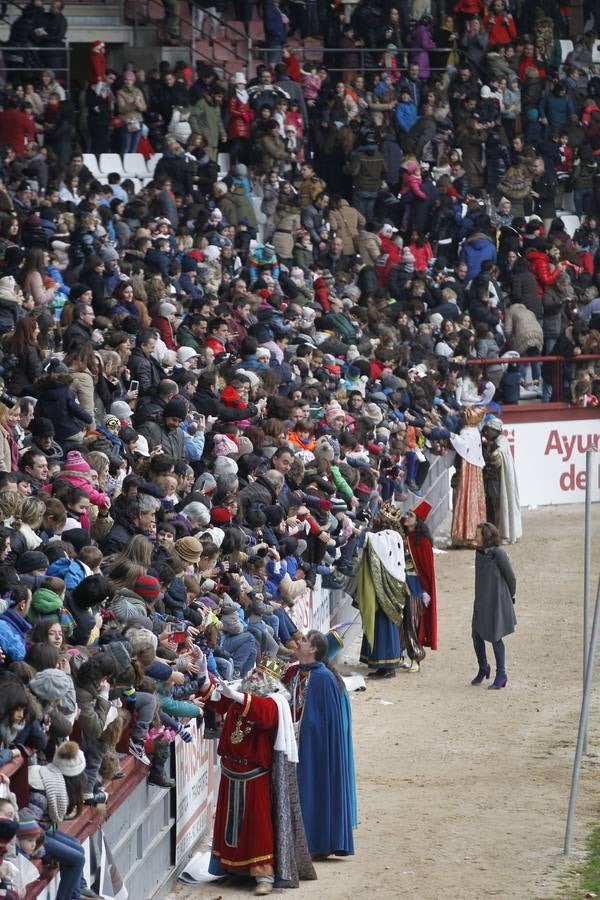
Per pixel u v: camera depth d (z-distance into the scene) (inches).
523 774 2351.1
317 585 2871.6
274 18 5103.3
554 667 3014.3
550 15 5905.5
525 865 1951.3
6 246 3093.0
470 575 3841.0
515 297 4781.0
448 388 4298.7
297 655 1998.0
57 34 4549.7
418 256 4722.0
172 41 5088.6
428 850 2000.5
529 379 4766.2
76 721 1549.0
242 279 3959.2
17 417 2162.9
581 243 5177.2
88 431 2321.6
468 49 5482.3
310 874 1884.8
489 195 5231.3
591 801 2228.1
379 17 5344.5
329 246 4557.1
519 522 4239.7
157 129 4672.7
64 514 1931.6
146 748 1736.0
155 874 1791.3
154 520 2094.0
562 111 5477.4
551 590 3686.0
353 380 3703.3
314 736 1947.6
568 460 4813.0
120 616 1797.5
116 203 3902.6
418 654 2970.0
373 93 5201.8
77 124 4589.1
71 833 1470.2
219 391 2972.4
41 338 2630.4
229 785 1860.2
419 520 3011.8
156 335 2704.2
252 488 2583.7
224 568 2226.9
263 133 4648.1
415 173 4886.8
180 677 1809.8
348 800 1957.4
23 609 1603.1
